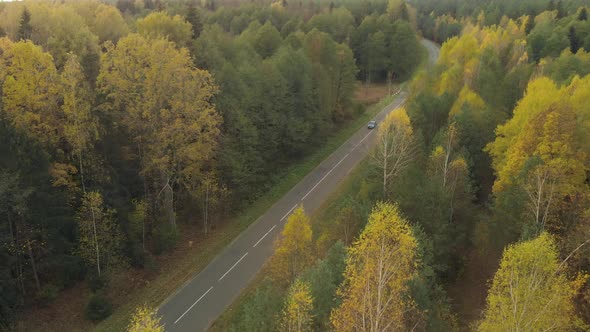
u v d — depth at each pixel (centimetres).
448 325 2597
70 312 3412
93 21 6269
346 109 7819
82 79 3597
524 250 2116
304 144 6284
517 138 3650
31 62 3319
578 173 3141
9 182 2931
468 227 3650
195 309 3566
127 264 3747
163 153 4088
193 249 4325
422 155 4184
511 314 2030
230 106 4903
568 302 2108
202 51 5444
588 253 2400
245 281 3903
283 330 2259
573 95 3931
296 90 6247
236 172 4778
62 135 3547
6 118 3225
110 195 3753
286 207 5144
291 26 10356
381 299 2005
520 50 6856
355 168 6041
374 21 10800
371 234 2128
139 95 3791
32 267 3419
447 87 5703
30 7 5531
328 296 2372
